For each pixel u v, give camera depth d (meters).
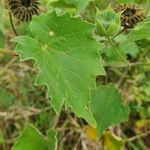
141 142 0.29
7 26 0.23
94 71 0.16
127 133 0.30
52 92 0.15
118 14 0.18
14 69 0.27
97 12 0.18
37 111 0.28
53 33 0.16
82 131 0.27
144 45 0.22
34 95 0.28
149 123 0.30
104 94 0.22
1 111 0.29
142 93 0.29
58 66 0.15
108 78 0.26
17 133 0.28
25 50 0.15
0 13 0.20
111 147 0.26
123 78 0.26
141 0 0.22
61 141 0.27
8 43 0.23
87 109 0.16
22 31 0.22
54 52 0.16
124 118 0.22
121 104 0.22
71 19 0.15
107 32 0.18
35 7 0.19
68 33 0.16
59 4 0.21
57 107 0.15
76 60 0.16
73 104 0.15
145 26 0.17
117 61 0.24
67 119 0.27
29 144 0.21
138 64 0.24
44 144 0.21
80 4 0.21
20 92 0.29
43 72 0.15
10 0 0.19
